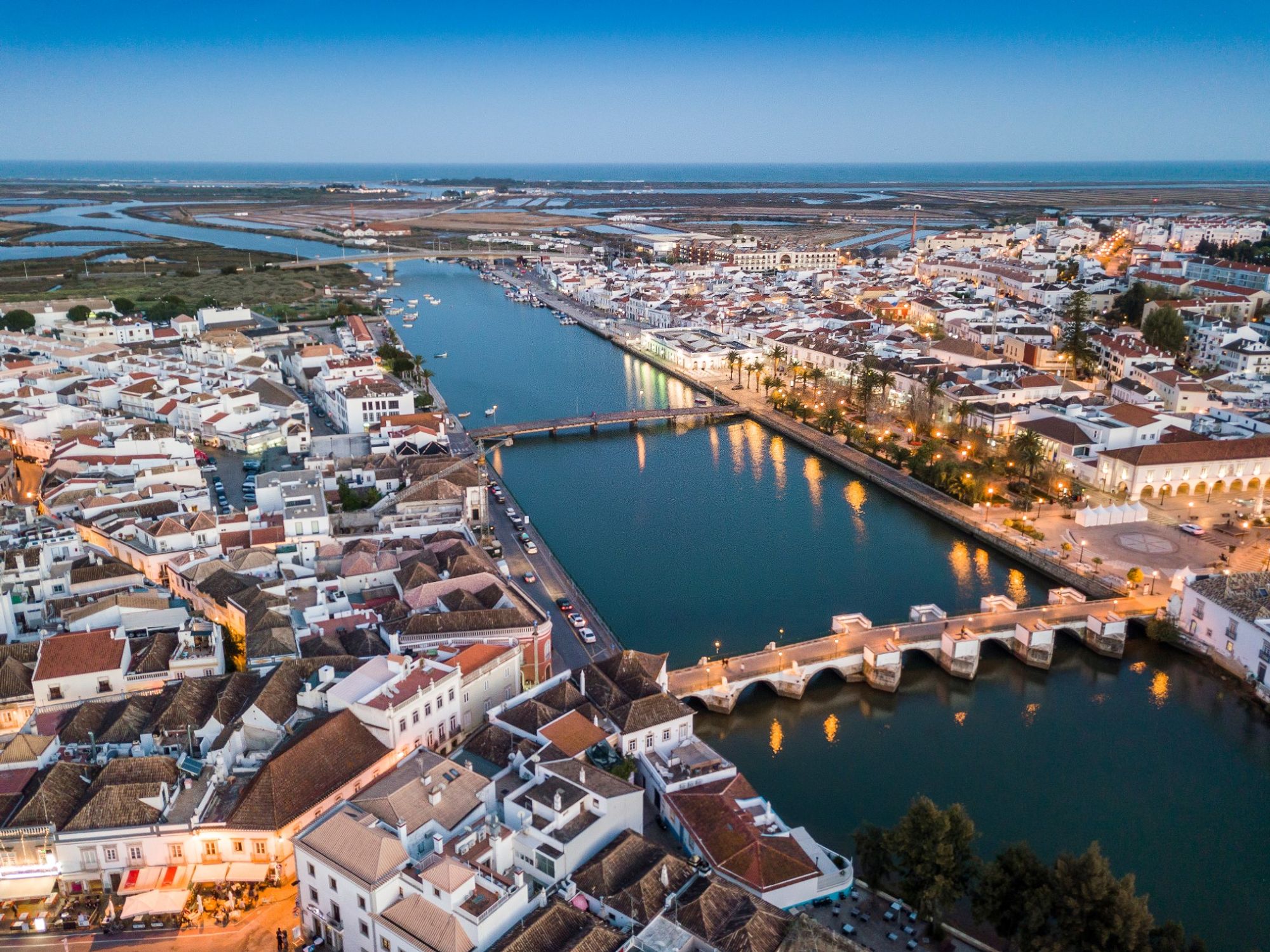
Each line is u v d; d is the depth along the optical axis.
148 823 114.56
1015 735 169.50
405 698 135.12
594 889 109.00
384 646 158.75
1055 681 186.62
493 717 143.75
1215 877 135.50
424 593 176.25
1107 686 185.00
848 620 197.50
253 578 187.38
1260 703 176.25
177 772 124.06
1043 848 140.38
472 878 101.06
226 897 112.25
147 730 135.00
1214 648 187.25
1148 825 146.00
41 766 126.88
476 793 118.56
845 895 124.62
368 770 127.06
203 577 188.00
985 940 119.06
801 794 152.00
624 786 121.94
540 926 100.50
